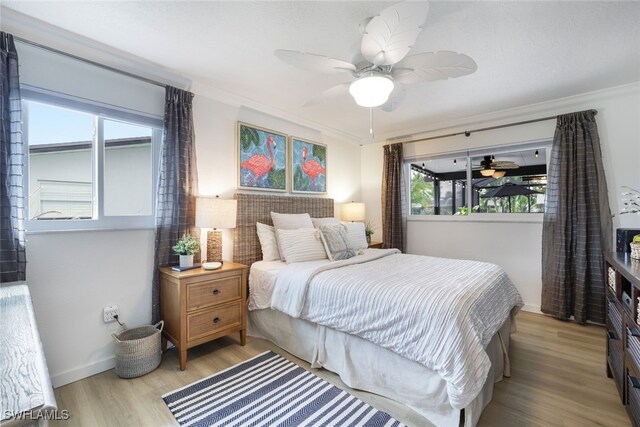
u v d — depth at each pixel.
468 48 2.06
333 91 2.03
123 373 1.98
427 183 4.15
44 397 0.48
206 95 2.71
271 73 2.44
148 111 2.34
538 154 3.36
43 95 1.86
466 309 1.56
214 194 2.77
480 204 3.71
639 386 1.33
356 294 1.86
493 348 1.85
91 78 2.06
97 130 2.13
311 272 2.20
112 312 2.14
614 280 1.77
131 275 2.25
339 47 2.04
